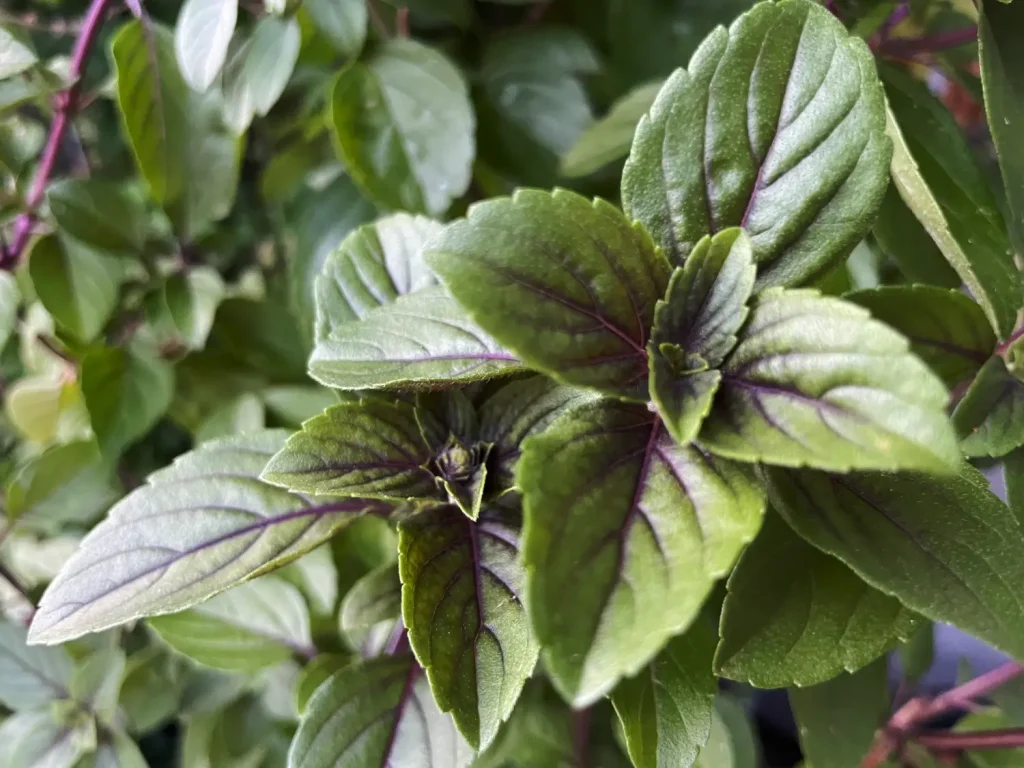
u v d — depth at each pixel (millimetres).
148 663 285
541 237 126
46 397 328
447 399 162
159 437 376
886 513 134
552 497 112
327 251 308
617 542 111
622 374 127
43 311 326
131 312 314
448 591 148
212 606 242
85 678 275
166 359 313
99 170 369
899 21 235
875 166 135
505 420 160
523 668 139
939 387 100
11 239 308
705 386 122
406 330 160
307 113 311
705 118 142
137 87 264
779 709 376
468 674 142
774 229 141
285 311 316
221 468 177
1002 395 156
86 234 277
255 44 246
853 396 108
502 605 147
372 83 266
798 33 139
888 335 106
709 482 116
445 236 124
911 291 156
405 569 145
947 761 233
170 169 283
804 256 139
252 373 323
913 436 100
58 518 305
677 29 299
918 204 173
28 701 282
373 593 185
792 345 118
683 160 143
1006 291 161
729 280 129
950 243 166
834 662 142
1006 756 228
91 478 306
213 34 225
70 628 157
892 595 136
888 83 202
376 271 196
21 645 286
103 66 367
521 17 327
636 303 131
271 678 273
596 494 115
